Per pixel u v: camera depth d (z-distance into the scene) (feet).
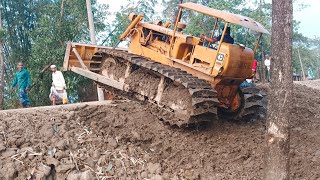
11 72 77.25
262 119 33.35
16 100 64.95
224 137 28.76
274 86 20.08
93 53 38.24
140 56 32.14
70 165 22.86
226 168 25.62
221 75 27.89
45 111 28.32
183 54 30.45
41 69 62.44
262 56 79.41
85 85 66.03
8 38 78.33
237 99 31.50
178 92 28.09
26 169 22.20
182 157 26.05
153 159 25.29
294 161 26.35
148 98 30.42
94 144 25.22
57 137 24.99
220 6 75.72
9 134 24.31
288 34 19.83
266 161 20.29
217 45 29.48
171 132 28.19
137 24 34.50
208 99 26.35
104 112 29.01
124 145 25.91
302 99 41.32
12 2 78.69
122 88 32.12
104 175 23.17
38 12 77.97
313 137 30.53
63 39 63.05
